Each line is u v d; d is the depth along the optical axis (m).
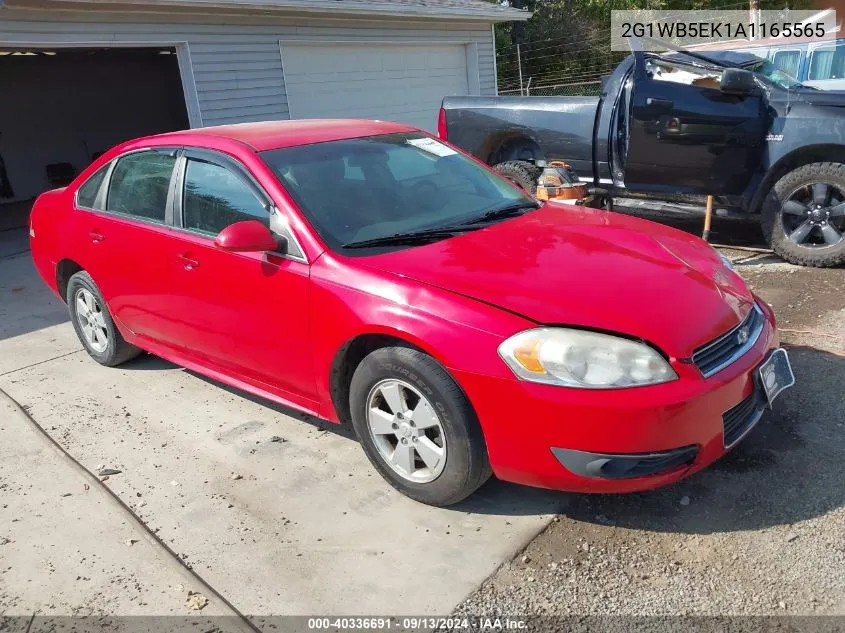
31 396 4.57
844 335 4.47
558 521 2.92
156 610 2.60
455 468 2.84
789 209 5.91
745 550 2.66
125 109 17.75
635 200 6.89
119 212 4.34
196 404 4.27
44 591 2.75
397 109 12.71
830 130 5.60
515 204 3.92
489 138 7.54
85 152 17.17
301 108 11.02
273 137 3.80
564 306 2.70
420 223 3.50
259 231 3.21
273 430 3.88
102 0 8.30
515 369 2.60
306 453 3.61
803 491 2.97
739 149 5.99
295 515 3.09
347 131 4.05
